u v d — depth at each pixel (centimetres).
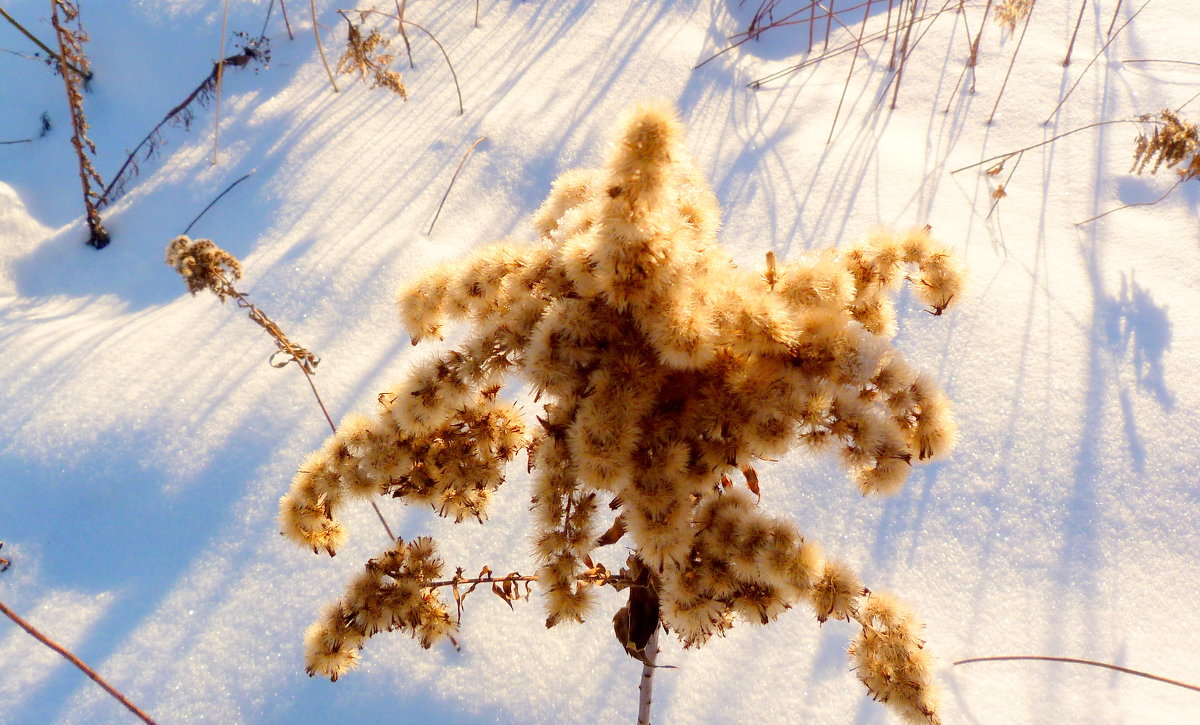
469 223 48
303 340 41
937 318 40
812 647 31
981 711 30
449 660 31
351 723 30
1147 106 53
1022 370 38
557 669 31
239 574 33
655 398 21
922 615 32
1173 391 37
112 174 53
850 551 34
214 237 48
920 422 22
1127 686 30
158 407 38
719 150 52
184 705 30
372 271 44
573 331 20
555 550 22
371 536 34
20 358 40
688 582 21
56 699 30
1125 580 33
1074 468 35
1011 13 54
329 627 24
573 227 22
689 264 20
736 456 21
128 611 33
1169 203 46
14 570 34
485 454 23
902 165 49
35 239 50
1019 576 33
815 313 21
